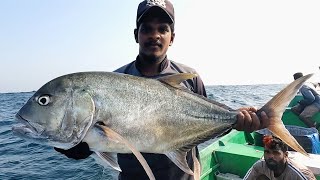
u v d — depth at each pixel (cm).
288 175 164
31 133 88
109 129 87
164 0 112
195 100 103
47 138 88
